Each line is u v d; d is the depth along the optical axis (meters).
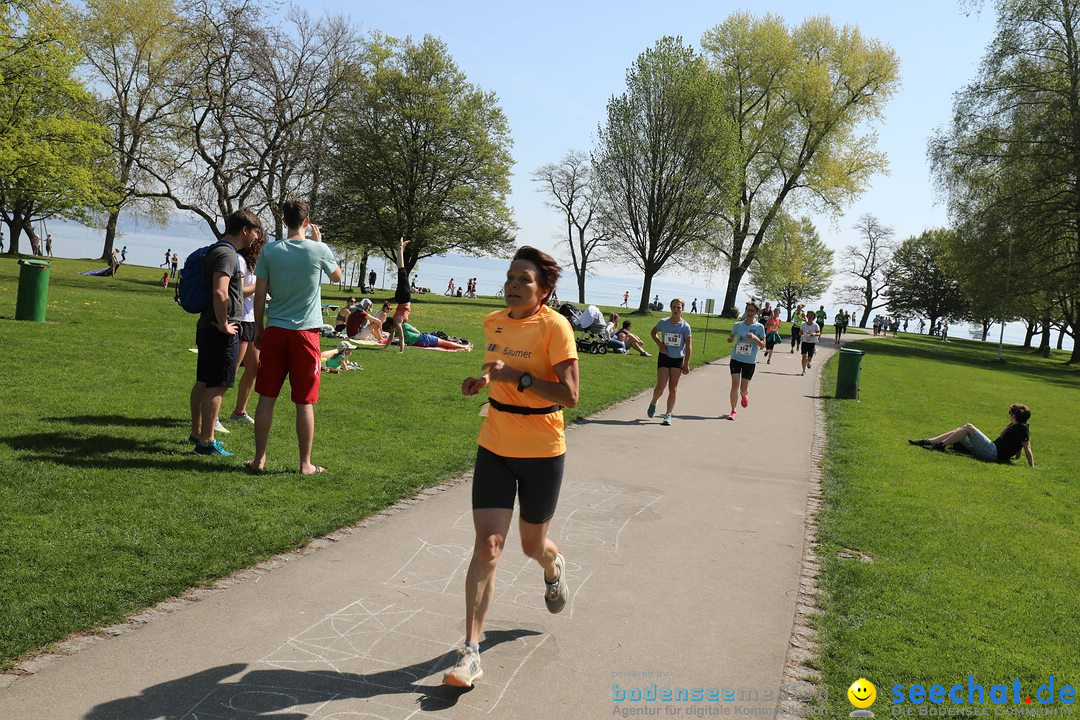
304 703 3.28
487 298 60.41
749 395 15.62
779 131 45.69
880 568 5.53
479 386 3.79
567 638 4.09
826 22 44.84
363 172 43.09
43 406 8.14
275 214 32.22
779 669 3.89
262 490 6.06
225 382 6.89
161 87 34.97
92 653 3.53
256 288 6.39
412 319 29.67
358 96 35.75
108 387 9.53
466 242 46.28
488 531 3.62
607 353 22.05
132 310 19.69
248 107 31.62
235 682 3.40
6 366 10.20
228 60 31.11
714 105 39.97
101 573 4.29
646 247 42.88
